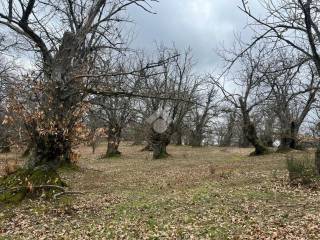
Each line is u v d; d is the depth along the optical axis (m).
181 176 25.72
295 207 15.12
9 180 17.23
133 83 21.19
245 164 29.95
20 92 17.38
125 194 19.48
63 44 18.16
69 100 18.02
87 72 18.19
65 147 18.14
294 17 16.75
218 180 22.95
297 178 19.78
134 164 34.31
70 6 20.89
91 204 16.95
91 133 19.17
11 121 17.19
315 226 12.14
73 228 13.39
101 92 17.64
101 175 26.62
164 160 36.94
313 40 17.31
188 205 16.36
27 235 12.74
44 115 17.23
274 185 19.75
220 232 12.18
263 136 49.72
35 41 18.28
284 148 38.78
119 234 12.44
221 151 47.50
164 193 19.70
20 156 37.34
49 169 17.66
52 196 16.84
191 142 69.88
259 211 14.72
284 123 38.97
